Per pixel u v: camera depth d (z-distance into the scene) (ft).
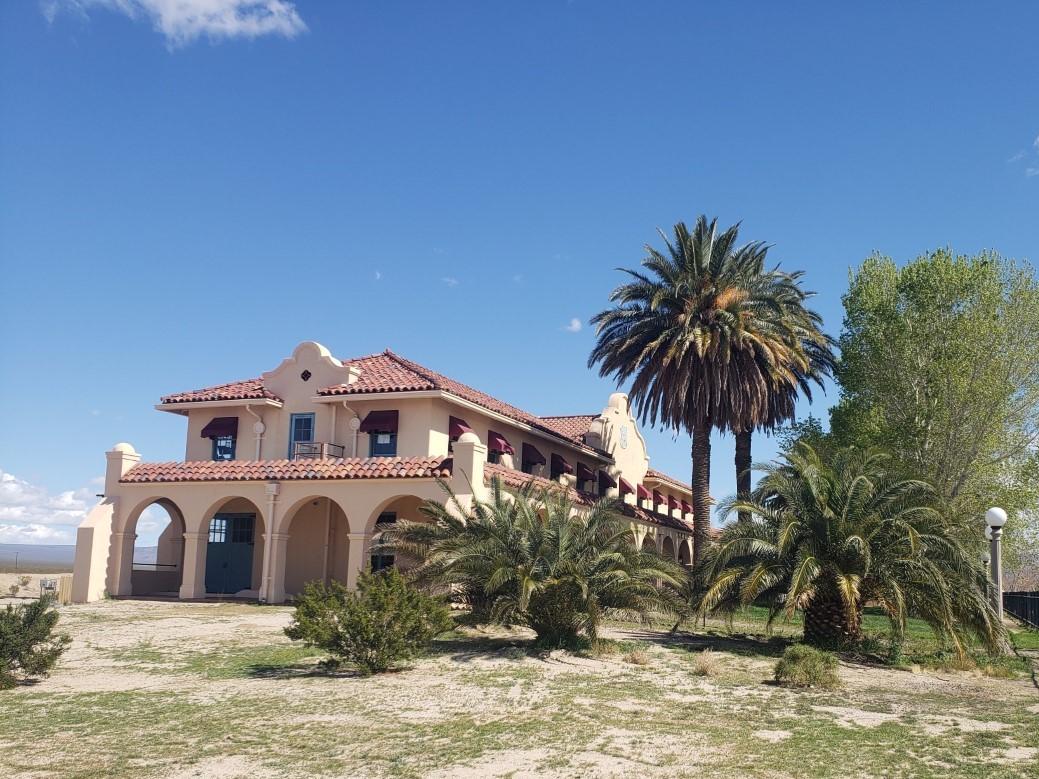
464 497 86.07
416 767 32.24
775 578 65.00
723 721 40.42
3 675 47.91
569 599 60.64
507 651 59.77
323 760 33.24
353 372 107.04
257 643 64.08
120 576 100.27
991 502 114.62
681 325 111.75
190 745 35.40
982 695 49.19
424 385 100.01
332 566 103.30
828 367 128.88
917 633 87.04
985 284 117.80
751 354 110.93
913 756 34.04
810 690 49.24
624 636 71.82
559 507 64.03
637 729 38.50
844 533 64.90
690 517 176.76
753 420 114.11
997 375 114.83
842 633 66.90
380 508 90.89
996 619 65.46
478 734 37.29
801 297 121.70
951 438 115.85
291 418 109.40
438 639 66.23
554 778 30.99
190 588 98.32
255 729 38.09
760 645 70.08
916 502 66.95
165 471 101.65
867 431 118.52
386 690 47.06
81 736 36.88
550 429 124.67
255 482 96.58
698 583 69.36
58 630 70.74
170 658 57.82
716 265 113.50
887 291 127.54
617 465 143.43
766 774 31.40
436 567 62.18
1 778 30.99
